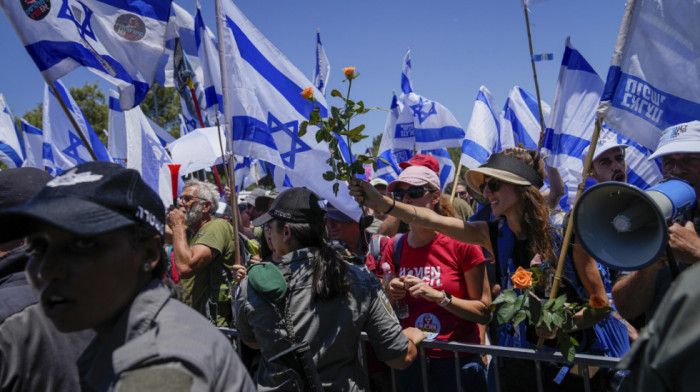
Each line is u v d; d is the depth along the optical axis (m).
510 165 2.52
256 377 2.43
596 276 2.32
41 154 6.95
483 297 2.88
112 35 3.34
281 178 3.94
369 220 4.05
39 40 3.12
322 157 3.60
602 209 1.97
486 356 3.47
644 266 1.80
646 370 1.00
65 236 1.13
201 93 5.68
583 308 2.18
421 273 3.01
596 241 1.93
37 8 3.13
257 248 4.37
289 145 3.61
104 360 1.14
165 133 7.29
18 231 1.17
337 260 2.32
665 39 2.33
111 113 6.32
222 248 3.89
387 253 3.23
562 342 2.17
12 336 1.44
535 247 2.43
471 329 2.95
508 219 2.57
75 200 1.09
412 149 6.30
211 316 3.89
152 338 1.09
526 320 2.57
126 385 1.01
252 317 2.33
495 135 5.46
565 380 2.41
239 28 3.59
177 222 3.88
